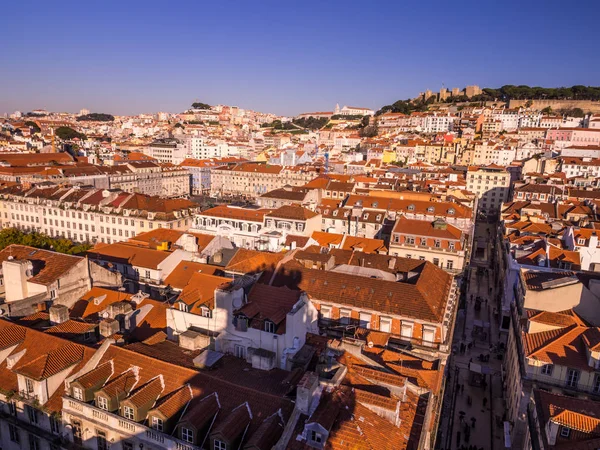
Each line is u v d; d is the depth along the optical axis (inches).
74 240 6392.7
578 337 2501.2
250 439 1497.3
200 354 1978.3
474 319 4500.5
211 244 4055.1
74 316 2628.0
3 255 3004.4
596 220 5713.6
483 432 2755.9
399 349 2482.8
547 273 3233.3
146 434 1658.5
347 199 5954.7
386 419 1620.3
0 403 2000.5
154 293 3356.3
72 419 1818.4
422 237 4456.2
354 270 3302.2
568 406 1892.2
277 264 3127.5
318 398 1604.3
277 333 2089.1
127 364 1897.1
